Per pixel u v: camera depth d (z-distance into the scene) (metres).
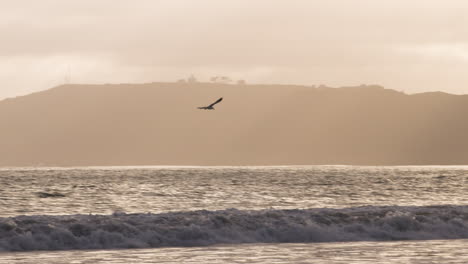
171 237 122.12
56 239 117.00
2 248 113.50
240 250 114.25
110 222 124.81
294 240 126.25
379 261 102.81
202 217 130.75
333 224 133.38
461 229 134.88
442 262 101.88
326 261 102.88
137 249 115.25
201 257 106.62
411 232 132.88
